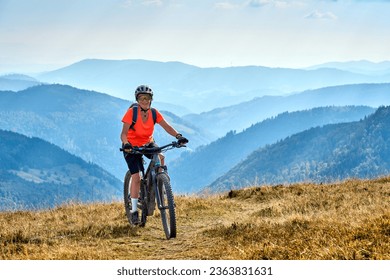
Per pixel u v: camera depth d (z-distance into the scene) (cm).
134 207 2288
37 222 2647
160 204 2125
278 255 1512
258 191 3394
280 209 2620
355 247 1424
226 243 1812
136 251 1881
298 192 3234
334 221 1925
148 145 2223
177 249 1894
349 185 3338
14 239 2062
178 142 2167
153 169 2188
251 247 1633
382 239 1477
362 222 1764
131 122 2170
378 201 2536
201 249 1798
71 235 2167
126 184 2453
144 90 2147
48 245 1959
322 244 1537
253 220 2297
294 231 1839
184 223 2520
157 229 2288
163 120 2212
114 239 2083
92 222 2458
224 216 2659
